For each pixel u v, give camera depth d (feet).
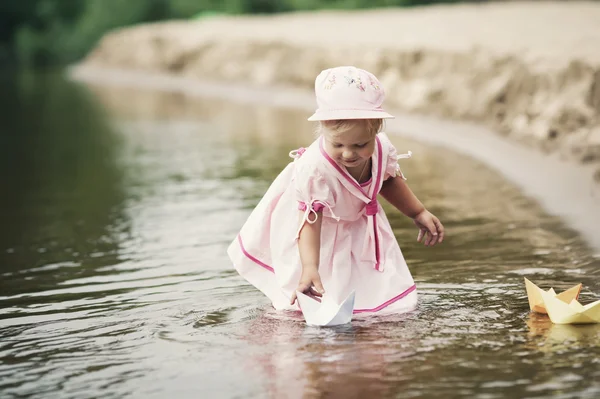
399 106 37.93
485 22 52.70
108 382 9.61
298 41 59.47
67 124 43.68
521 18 52.65
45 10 107.96
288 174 12.92
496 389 8.84
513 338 10.50
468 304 12.17
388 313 11.91
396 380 9.21
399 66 41.37
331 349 10.34
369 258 12.68
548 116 26.78
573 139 24.47
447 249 15.65
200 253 16.31
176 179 25.88
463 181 22.65
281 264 12.76
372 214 12.73
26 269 15.66
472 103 33.22
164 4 102.17
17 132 41.29
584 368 9.35
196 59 71.26
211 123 40.88
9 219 21.04
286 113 43.57
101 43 91.56
